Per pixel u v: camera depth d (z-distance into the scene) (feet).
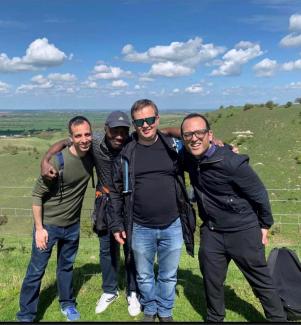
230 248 6.01
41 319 6.81
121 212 6.40
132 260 7.01
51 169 5.97
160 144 6.07
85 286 8.12
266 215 5.92
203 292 7.95
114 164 6.19
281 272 6.76
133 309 6.98
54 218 6.44
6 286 8.19
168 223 6.22
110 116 6.11
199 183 5.94
